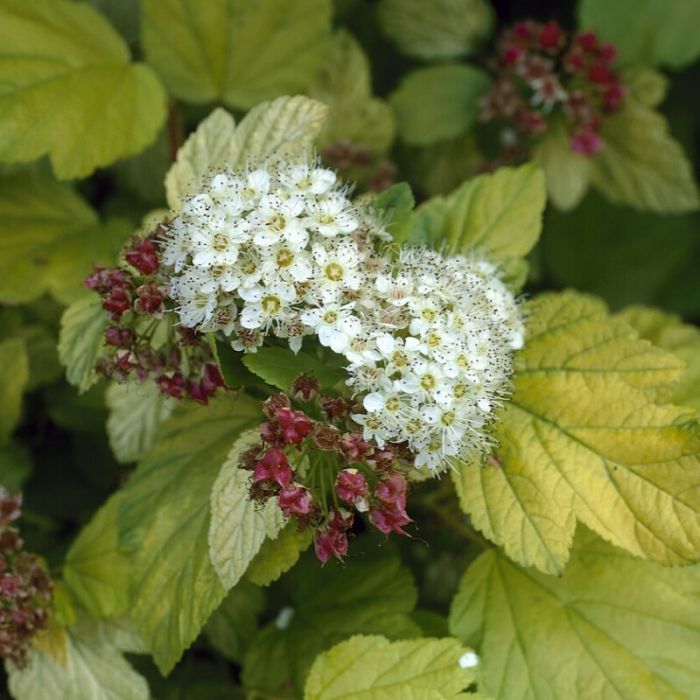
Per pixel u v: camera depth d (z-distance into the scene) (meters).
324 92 0.49
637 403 0.38
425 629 0.41
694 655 0.38
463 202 0.41
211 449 0.40
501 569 0.40
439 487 0.43
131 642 0.41
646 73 0.49
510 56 0.48
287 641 0.41
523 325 0.39
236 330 0.36
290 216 0.36
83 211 0.47
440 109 0.50
